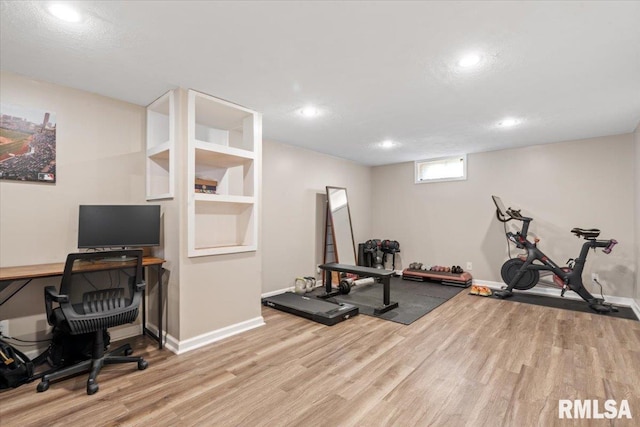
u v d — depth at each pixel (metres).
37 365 2.38
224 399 2.00
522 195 4.95
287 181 4.91
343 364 2.47
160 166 3.25
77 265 2.29
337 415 1.84
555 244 4.68
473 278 5.41
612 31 1.89
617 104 3.11
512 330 3.21
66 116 2.71
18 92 2.48
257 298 3.35
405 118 3.59
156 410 1.88
